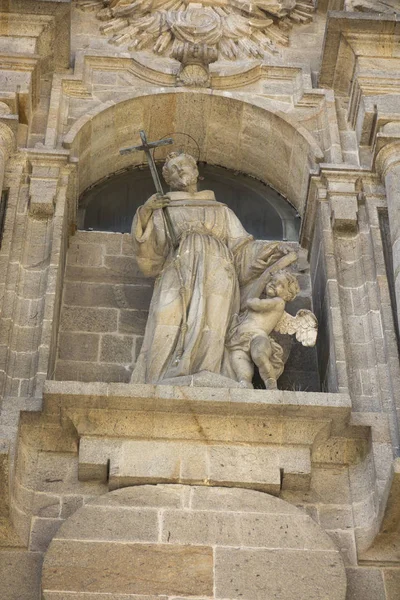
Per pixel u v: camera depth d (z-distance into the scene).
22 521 18.39
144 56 26.62
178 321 21.06
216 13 27.69
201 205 23.27
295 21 28.06
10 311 21.17
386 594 17.94
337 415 19.28
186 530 18.14
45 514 18.64
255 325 21.20
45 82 25.83
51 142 24.28
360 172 24.08
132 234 22.39
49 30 25.61
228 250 22.45
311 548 18.03
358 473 19.47
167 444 19.16
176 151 26.19
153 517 18.28
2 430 18.88
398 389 20.38
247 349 20.91
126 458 18.97
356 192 23.77
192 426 19.22
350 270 22.72
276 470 19.00
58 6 25.47
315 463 19.55
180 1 27.89
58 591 17.28
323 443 19.64
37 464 19.27
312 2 28.42
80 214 25.86
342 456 19.62
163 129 26.44
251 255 22.69
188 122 26.28
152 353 20.70
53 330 21.48
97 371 22.22
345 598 17.69
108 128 25.69
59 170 23.67
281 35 27.73
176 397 19.03
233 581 17.55
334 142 24.83
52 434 19.47
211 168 27.06
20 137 24.45
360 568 18.25
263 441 19.23
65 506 18.78
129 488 18.67
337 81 26.19
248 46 27.08
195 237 22.27
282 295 21.62
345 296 22.28
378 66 25.56
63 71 26.08
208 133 26.48
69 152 23.89
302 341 21.62
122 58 26.31
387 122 24.41
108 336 22.77
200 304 21.11
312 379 22.45
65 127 25.03
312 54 27.48
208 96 25.83
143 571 17.59
